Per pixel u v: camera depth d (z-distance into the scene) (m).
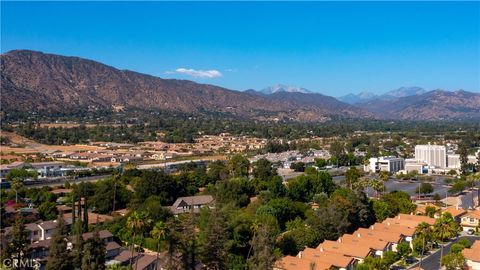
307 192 193.38
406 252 122.88
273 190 185.25
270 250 104.88
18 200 177.38
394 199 174.50
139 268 110.44
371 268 108.19
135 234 117.62
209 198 183.75
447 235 118.56
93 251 99.38
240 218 129.38
